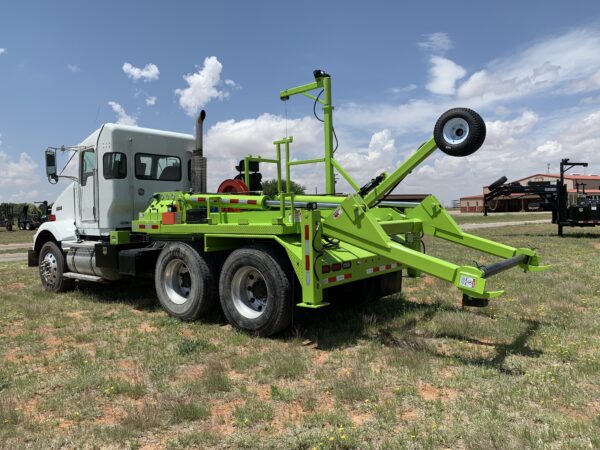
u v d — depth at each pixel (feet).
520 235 62.75
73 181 27.58
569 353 14.65
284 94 24.13
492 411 10.92
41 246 30.14
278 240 16.80
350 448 9.59
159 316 21.47
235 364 14.56
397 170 17.97
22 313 22.45
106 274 25.04
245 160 23.82
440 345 16.05
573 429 10.00
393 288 21.99
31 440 10.36
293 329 17.56
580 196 61.72
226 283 18.26
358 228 15.75
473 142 15.39
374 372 13.61
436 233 19.94
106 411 11.76
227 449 9.75
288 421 10.86
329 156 22.52
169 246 20.81
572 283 25.64
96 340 17.90
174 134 27.32
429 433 10.02
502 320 18.54
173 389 12.87
